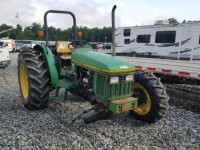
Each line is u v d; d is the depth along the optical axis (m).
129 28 12.89
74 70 3.57
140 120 3.50
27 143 2.67
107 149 2.60
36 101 3.72
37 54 3.97
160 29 11.14
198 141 2.90
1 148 2.54
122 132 3.07
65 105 4.17
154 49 11.66
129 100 2.88
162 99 3.19
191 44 9.98
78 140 2.78
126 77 2.92
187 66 5.22
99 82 2.94
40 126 3.17
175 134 3.08
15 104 4.20
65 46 4.28
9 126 3.13
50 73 3.63
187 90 5.92
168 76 5.05
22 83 4.15
